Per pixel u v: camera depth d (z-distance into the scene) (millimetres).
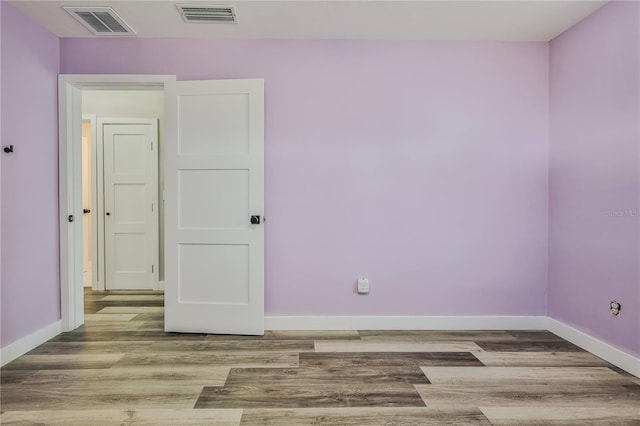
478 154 2883
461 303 2912
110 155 4199
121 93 4180
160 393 1885
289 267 2877
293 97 2855
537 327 2908
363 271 2893
